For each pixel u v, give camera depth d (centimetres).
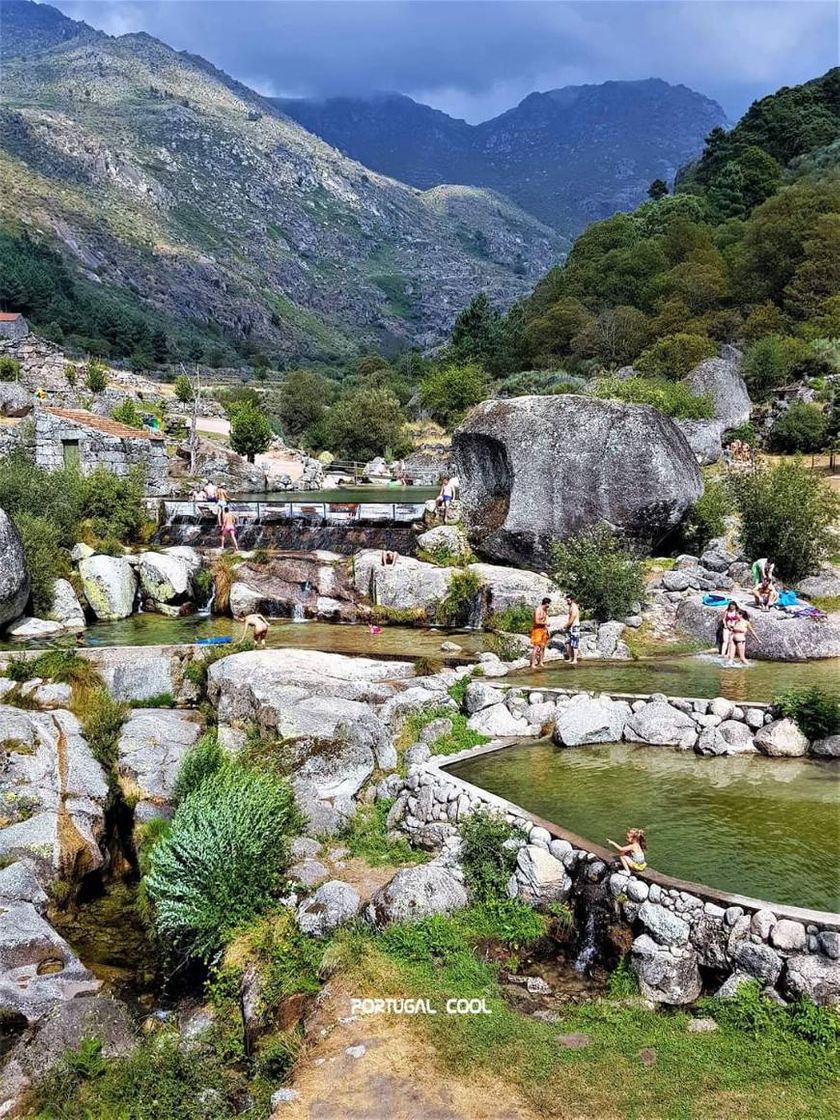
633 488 2645
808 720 1633
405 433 7594
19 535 2447
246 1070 1062
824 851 1218
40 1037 1138
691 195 11262
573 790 1455
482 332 10819
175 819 1391
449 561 2780
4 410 5506
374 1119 872
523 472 2720
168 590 2753
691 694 1848
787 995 988
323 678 1889
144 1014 1224
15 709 1836
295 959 1166
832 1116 832
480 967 1117
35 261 17325
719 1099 868
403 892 1212
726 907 1056
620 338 7994
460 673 2011
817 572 2609
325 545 3017
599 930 1146
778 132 11956
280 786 1460
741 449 4338
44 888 1471
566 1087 898
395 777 1592
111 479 3173
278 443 7144
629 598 2411
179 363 16200
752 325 7162
